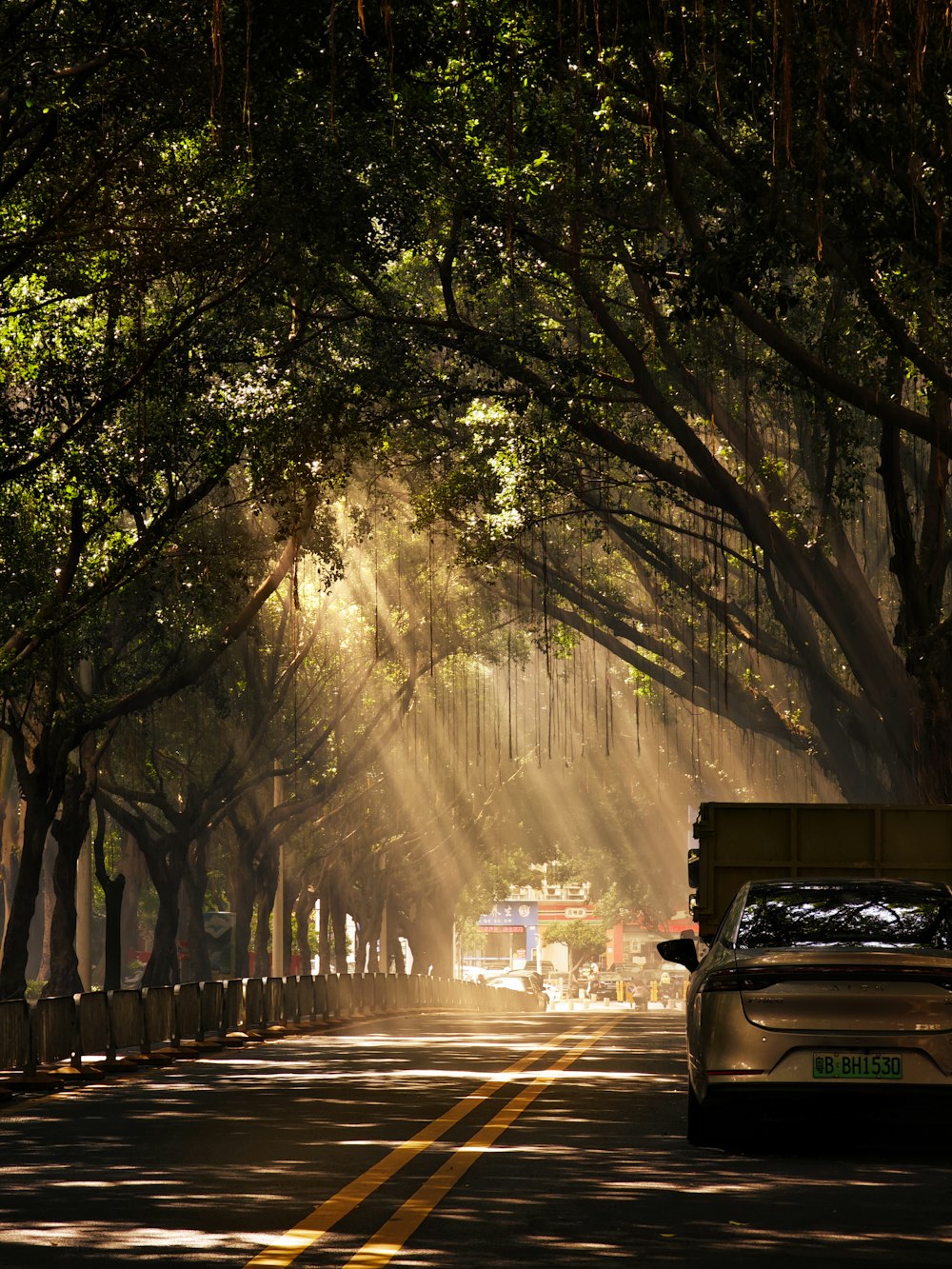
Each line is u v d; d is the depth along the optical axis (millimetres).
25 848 33812
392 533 49594
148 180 24000
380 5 19547
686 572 41781
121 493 29562
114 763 48594
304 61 20438
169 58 21297
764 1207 9055
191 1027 24125
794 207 21891
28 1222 8609
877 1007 10594
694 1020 11281
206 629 38812
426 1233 8312
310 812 62188
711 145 26688
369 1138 11930
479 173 26391
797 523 33875
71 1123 13102
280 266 26203
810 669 39375
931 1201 9242
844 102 20656
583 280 28172
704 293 22828
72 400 27375
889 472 29703
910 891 11961
